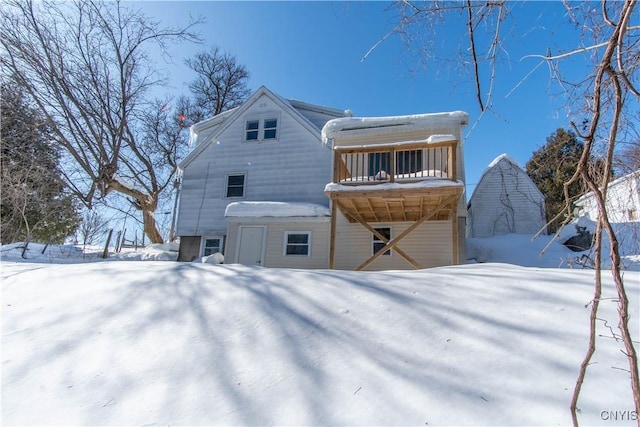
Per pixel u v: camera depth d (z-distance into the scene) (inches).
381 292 121.3
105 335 100.7
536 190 608.4
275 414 66.1
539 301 104.2
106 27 552.4
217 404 69.7
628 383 66.8
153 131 732.0
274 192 459.8
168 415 67.1
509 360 77.6
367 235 388.2
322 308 112.3
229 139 498.0
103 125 593.6
